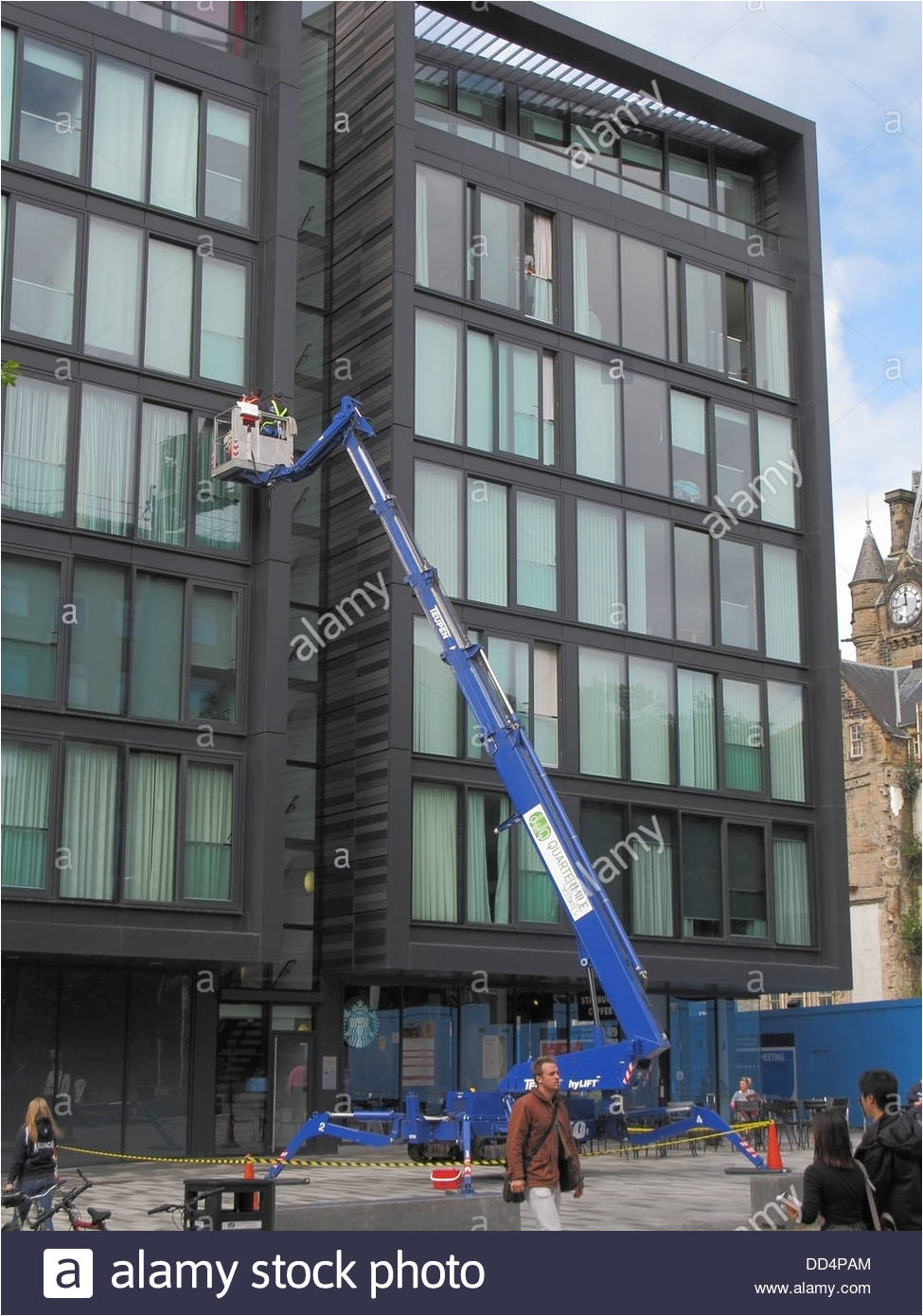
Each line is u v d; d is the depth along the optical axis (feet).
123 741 86.74
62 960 86.84
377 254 106.01
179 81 96.27
